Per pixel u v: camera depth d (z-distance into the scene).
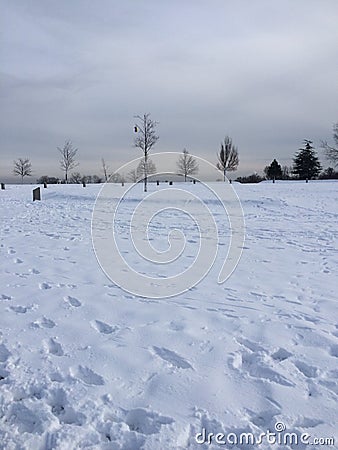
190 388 3.41
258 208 20.58
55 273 6.90
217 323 4.77
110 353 3.97
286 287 6.30
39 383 3.41
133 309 5.21
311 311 5.21
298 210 19.36
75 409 3.09
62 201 24.47
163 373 3.63
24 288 5.98
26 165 70.88
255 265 7.83
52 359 3.82
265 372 3.71
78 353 3.96
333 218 16.12
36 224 13.54
